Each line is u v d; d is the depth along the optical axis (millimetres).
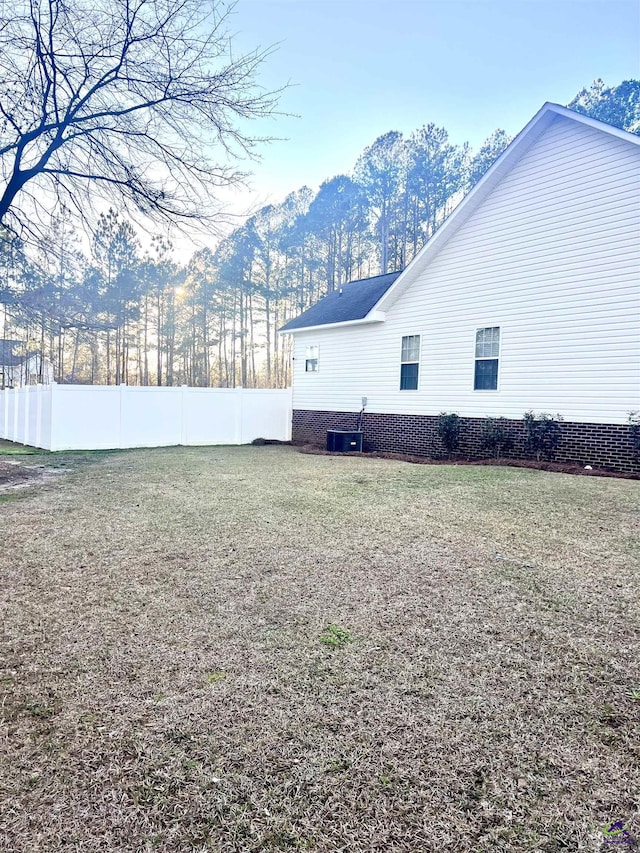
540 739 1866
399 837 1449
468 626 2803
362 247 38031
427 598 3184
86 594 3215
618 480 7660
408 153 35969
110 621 2832
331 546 4242
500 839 1445
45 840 1425
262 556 3973
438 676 2295
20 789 1607
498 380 10477
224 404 14469
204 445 14109
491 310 10586
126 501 6023
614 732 1909
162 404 13367
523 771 1703
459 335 11250
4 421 15375
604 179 8758
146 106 6367
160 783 1644
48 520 5090
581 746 1831
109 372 30000
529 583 3445
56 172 6594
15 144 6188
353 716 1993
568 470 8602
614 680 2271
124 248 12016
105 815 1517
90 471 8578
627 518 5230
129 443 12875
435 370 11773
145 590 3285
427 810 1542
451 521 5109
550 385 9594
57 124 6109
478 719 1981
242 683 2219
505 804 1567
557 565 3812
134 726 1927
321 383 14969
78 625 2781
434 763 1737
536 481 7590
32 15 5469
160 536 4520
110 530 4715
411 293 12328
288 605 3061
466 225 11031
